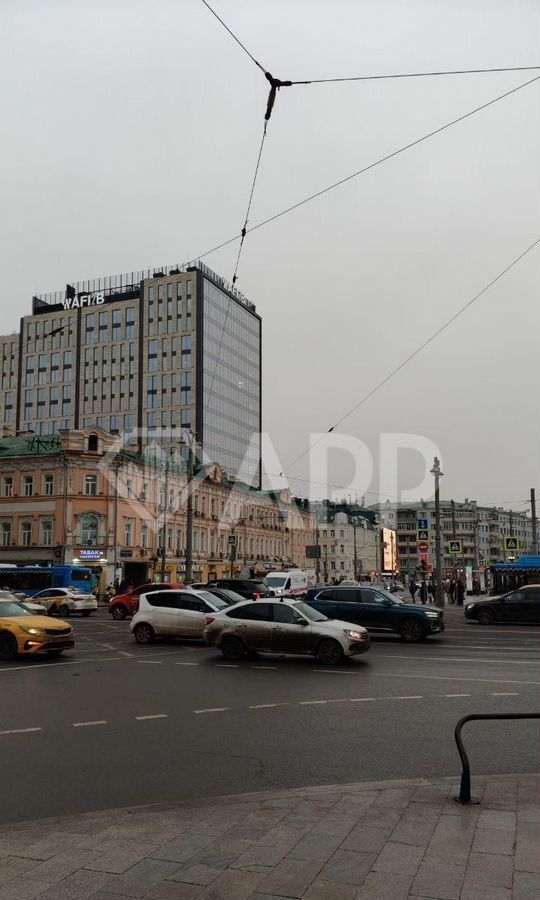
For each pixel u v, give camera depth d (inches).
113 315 4274.1
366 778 287.6
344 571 4697.3
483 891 172.7
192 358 4015.8
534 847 200.1
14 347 4532.5
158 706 438.9
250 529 3157.0
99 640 872.9
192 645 800.9
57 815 243.8
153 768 302.8
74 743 346.9
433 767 303.3
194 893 175.2
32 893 176.4
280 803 244.2
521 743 346.6
